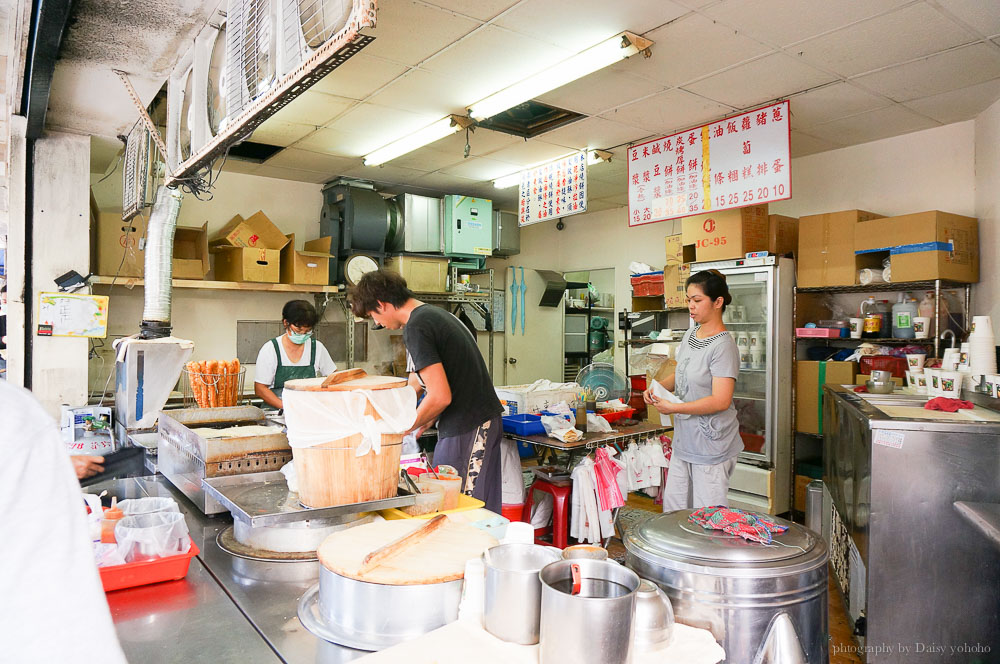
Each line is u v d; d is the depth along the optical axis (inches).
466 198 247.0
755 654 47.9
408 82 146.0
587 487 135.5
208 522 63.6
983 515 77.2
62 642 21.1
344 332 243.8
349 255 223.9
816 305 194.2
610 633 34.1
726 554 50.1
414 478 65.9
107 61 103.7
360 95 154.1
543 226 299.9
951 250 157.2
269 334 229.8
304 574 51.5
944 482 88.7
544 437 137.5
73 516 23.0
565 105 159.9
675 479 120.0
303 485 55.3
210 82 83.6
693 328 120.6
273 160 211.0
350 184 236.1
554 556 43.2
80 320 137.1
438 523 52.2
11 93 118.4
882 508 91.1
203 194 218.8
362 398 54.0
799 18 115.0
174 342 112.0
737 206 155.3
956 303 167.6
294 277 206.8
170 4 82.4
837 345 193.9
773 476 179.2
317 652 39.6
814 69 136.9
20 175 135.9
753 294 187.8
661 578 50.7
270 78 63.1
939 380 115.6
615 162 209.3
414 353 97.6
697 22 117.0
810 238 181.3
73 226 145.3
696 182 163.3
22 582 20.8
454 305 266.1
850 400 117.3
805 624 49.1
